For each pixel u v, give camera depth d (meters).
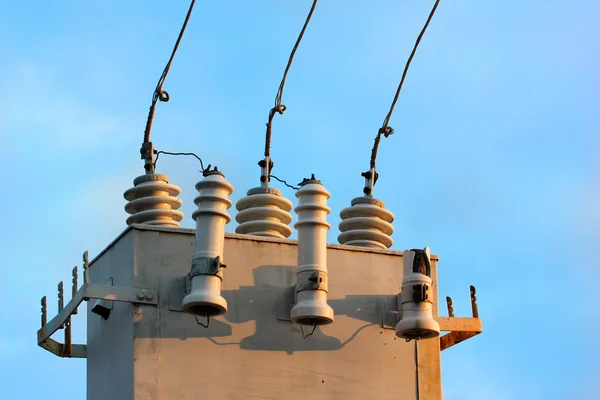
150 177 38.88
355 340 37.78
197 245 35.94
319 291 36.47
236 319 36.81
